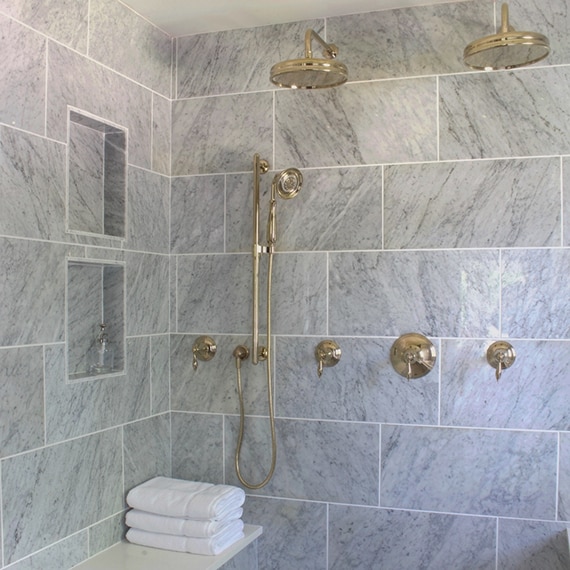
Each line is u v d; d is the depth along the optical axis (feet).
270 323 8.01
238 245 8.42
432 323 7.67
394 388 7.78
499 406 7.46
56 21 6.64
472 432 7.54
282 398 8.16
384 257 7.84
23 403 6.17
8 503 5.99
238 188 8.42
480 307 7.53
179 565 6.93
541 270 7.36
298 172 8.01
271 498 8.21
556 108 7.33
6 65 5.99
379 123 7.88
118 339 7.72
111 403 7.49
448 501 7.61
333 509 7.98
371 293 7.88
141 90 8.05
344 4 7.72
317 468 8.04
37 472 6.35
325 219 8.05
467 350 7.56
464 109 7.61
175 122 8.63
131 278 7.87
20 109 6.16
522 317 7.41
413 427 7.72
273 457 8.06
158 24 8.30
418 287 7.72
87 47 7.10
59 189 6.66
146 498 7.55
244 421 8.35
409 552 7.73
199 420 8.52
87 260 7.09
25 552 6.21
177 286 8.61
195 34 8.59
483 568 7.50
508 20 7.18
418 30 7.75
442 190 7.66
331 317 8.00
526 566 7.37
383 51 7.87
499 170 7.49
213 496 7.48
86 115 7.07
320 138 8.09
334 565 7.98
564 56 7.30
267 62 8.32
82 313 7.41
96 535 7.22
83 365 7.40
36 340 6.34
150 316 8.24
